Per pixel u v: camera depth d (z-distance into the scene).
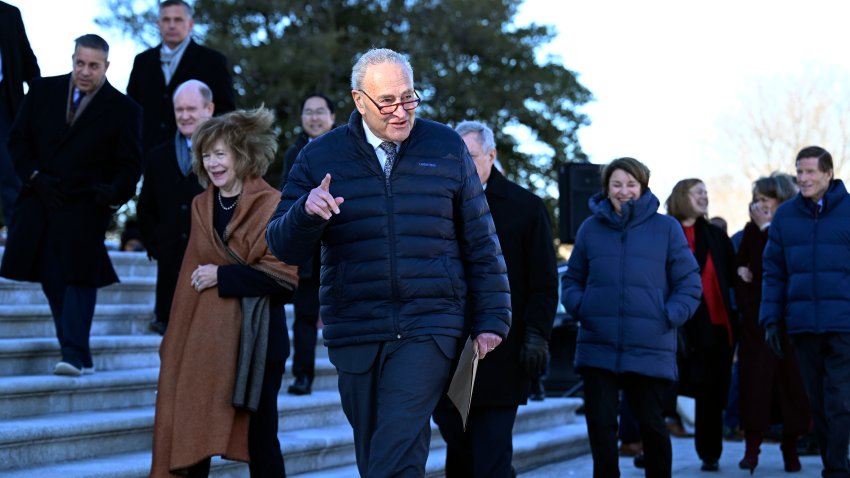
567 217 10.79
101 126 6.17
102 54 6.18
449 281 4.07
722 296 7.54
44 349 6.33
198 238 5.07
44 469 5.09
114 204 6.10
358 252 4.05
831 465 6.56
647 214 6.10
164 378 4.98
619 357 5.91
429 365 4.02
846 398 6.57
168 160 6.44
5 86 7.46
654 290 5.98
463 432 5.29
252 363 4.88
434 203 4.08
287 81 24.86
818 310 6.68
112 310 7.46
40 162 6.12
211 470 5.59
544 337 5.09
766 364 7.66
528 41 28.56
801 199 6.89
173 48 7.78
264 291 4.96
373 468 3.93
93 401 6.03
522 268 5.17
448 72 26.30
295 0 26.33
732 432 9.83
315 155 4.16
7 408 5.53
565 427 8.91
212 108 6.44
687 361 7.56
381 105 3.99
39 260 6.12
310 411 6.91
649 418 6.00
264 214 5.02
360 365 4.05
